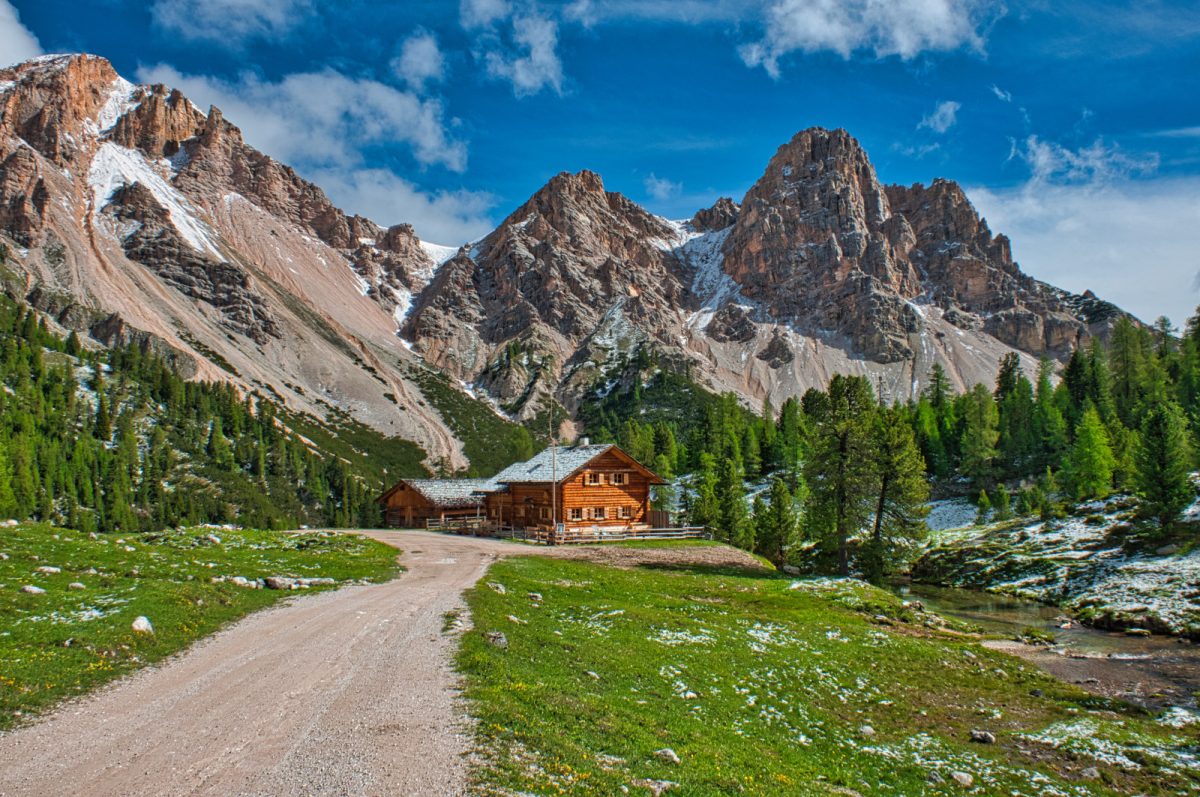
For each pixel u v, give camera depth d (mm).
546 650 23531
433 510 92625
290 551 44062
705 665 26078
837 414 64500
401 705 16125
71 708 15531
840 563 64125
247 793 11375
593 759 14445
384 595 31125
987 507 105875
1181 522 64562
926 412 147375
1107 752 22531
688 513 97375
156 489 156625
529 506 81438
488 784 11977
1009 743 23203
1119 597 53938
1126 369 129875
